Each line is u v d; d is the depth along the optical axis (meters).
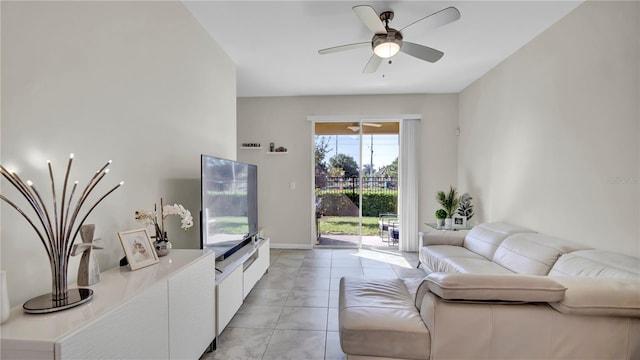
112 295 1.21
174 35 2.21
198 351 1.75
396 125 5.11
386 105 4.93
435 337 1.44
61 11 1.32
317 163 5.16
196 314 1.72
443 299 1.46
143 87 1.86
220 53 3.06
